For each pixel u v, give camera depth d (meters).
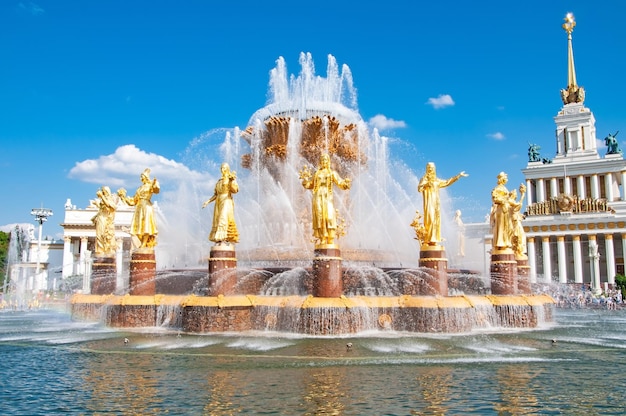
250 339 16.94
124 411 9.54
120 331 19.86
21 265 79.00
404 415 9.26
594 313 36.31
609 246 80.62
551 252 88.94
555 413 9.51
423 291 20.09
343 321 17.69
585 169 93.44
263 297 19.25
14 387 11.28
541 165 97.62
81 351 15.58
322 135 26.64
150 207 22.86
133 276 22.16
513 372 12.62
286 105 28.78
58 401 10.23
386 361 13.56
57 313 34.41
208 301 18.88
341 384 11.30
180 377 12.02
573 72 100.62
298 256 23.80
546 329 21.03
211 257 20.02
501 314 20.67
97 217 26.17
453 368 12.93
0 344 17.22
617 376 12.33
